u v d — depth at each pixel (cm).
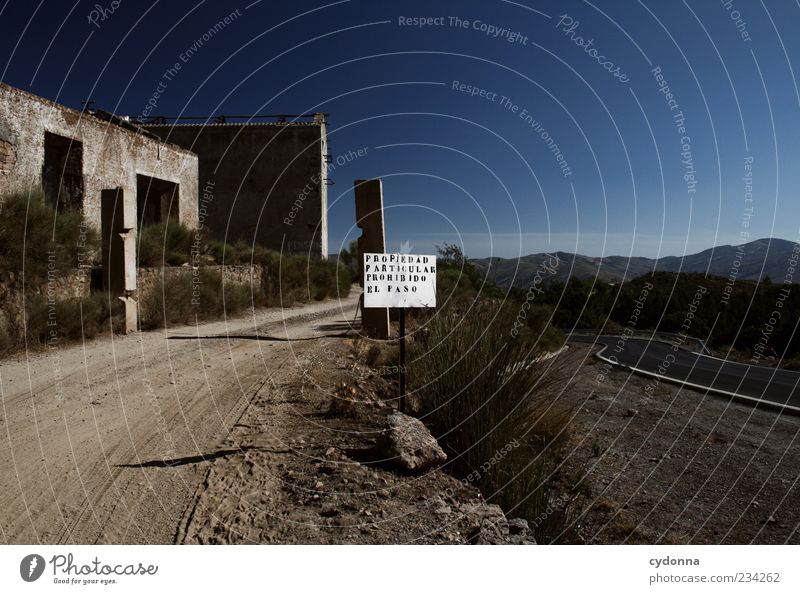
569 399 964
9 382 609
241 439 441
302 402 570
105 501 322
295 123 3173
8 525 291
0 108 1252
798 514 512
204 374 682
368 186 1008
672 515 507
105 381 625
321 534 296
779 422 852
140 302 1156
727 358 1848
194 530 292
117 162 1700
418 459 405
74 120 1500
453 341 568
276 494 343
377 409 559
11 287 832
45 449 405
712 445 722
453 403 511
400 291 527
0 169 1252
